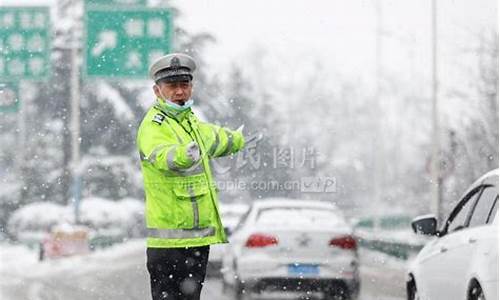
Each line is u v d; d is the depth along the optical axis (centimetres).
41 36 5234
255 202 3086
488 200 1769
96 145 9700
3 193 9450
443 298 1831
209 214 1416
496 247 1583
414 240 4941
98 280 3556
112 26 4791
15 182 9544
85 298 2942
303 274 2861
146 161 1391
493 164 6681
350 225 2950
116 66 4791
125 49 4791
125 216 8319
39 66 5228
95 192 9375
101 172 9400
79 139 7206
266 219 2945
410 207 10681
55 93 9731
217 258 3541
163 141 1388
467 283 1684
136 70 4791
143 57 4784
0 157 9719
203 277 1442
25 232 8306
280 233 2878
